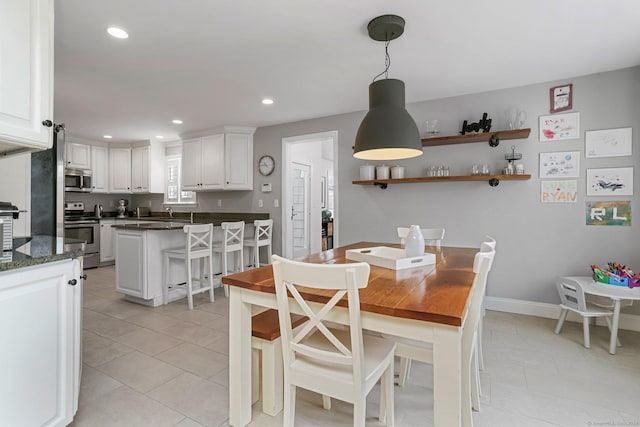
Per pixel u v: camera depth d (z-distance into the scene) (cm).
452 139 340
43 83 149
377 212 404
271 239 474
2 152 180
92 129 505
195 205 578
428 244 334
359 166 415
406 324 121
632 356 241
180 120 455
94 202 632
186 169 537
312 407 182
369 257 206
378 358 144
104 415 174
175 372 219
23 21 139
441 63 277
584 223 308
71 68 283
